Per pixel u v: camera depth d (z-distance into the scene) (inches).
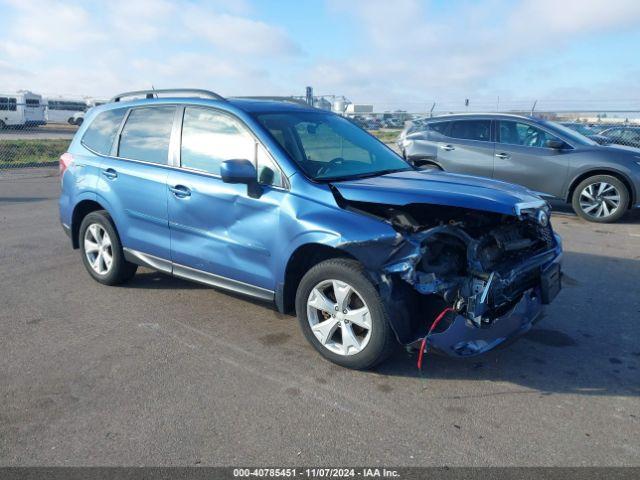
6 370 150.0
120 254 210.1
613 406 134.3
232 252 170.1
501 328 139.0
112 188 204.2
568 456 114.4
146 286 220.7
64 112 1807.3
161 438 120.0
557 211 390.9
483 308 136.1
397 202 141.7
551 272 154.3
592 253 274.8
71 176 222.4
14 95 1401.3
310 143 176.4
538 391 141.4
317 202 151.4
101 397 136.6
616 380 147.3
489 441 119.6
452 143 389.1
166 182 185.0
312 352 162.9
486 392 140.6
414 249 134.7
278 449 116.5
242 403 134.5
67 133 1359.5
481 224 152.2
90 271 223.5
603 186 343.6
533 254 156.0
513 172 367.6
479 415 130.0
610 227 337.4
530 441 119.6
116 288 218.1
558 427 125.1
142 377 147.0
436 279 137.0
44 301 203.0
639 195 335.3
